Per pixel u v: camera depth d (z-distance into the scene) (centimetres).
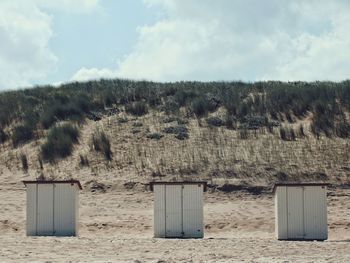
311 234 3497
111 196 4622
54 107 5866
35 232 3591
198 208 3572
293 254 2706
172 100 6078
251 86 6475
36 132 5550
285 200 3525
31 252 2681
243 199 4619
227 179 4859
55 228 3594
